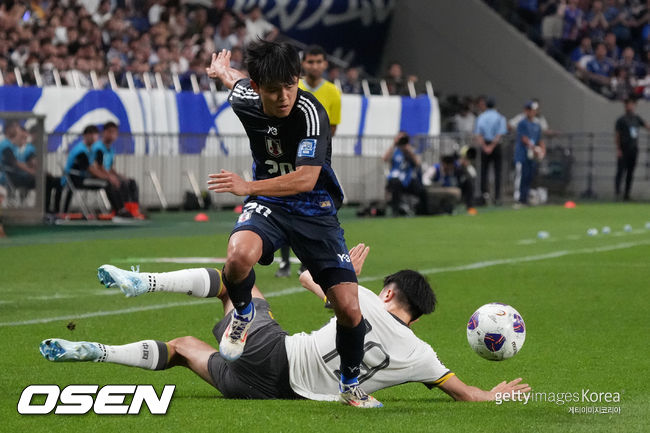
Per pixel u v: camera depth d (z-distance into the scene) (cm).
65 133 3594
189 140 3919
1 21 3959
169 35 4300
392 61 5744
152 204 3841
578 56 5444
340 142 4253
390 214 3934
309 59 1902
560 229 3294
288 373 1038
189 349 1070
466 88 5612
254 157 1033
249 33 4781
